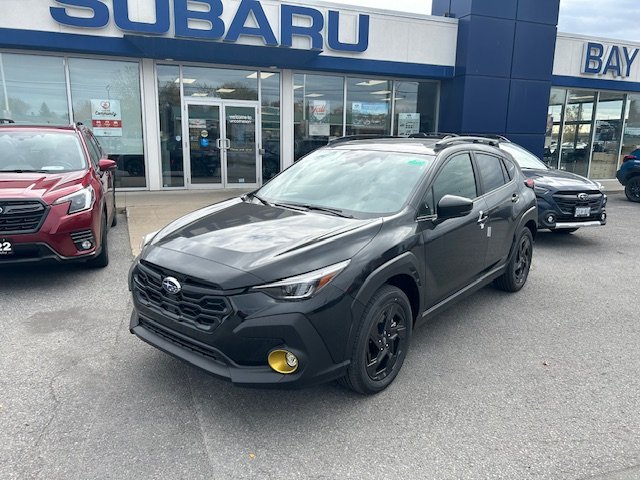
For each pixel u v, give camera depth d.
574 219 7.87
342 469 2.74
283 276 2.97
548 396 3.53
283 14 12.12
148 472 2.68
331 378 3.11
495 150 5.43
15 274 6.04
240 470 2.72
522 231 5.57
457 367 3.93
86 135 7.43
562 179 8.17
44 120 11.45
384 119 14.67
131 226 8.47
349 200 4.05
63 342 4.20
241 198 4.57
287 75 13.16
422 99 15.05
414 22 13.67
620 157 18.78
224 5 11.58
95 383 3.56
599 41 16.53
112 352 4.03
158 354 4.00
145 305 3.37
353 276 3.14
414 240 3.66
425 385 3.64
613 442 3.03
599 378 3.81
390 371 3.57
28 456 2.78
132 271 3.57
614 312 5.21
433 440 3.01
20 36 10.27
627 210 12.34
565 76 16.28
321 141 13.98
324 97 13.80
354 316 3.14
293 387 2.96
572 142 17.78
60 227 5.30
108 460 2.77
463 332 4.62
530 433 3.10
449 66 14.31
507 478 2.70
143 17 10.99
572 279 6.36
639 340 4.54
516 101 14.81
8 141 6.48
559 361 4.08
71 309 4.94
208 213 4.11
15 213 5.12
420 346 4.31
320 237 3.31
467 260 4.45
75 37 10.62
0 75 10.95
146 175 12.35
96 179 6.23
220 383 3.59
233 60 11.85
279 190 4.53
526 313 5.13
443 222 4.05
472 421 3.21
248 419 3.18
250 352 2.94
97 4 10.59
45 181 5.62
